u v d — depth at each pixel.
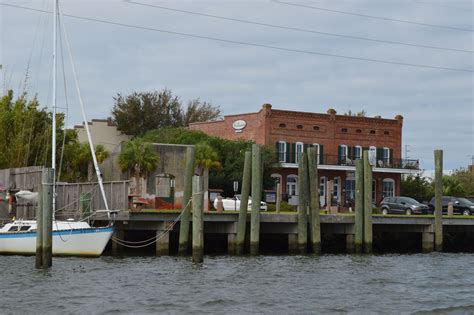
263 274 36.31
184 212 42.81
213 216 44.84
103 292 29.80
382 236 54.66
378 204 85.19
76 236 40.66
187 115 116.62
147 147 60.38
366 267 40.59
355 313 27.06
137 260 40.66
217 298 29.05
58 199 47.59
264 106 79.62
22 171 50.59
